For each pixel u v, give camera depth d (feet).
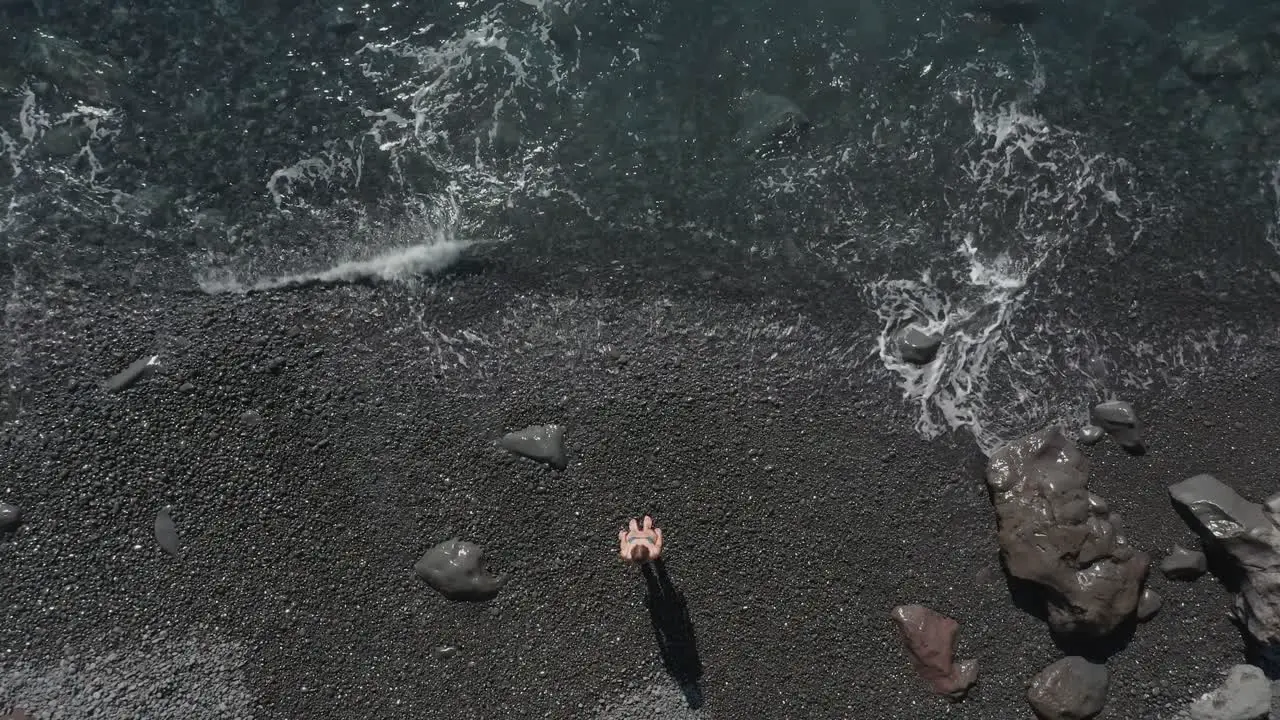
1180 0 39.04
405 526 33.76
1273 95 38.17
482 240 36.40
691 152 37.91
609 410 34.73
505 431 34.45
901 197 37.45
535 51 38.55
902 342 35.78
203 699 32.19
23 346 34.55
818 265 36.73
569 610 33.35
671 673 33.14
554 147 37.70
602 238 36.81
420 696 32.76
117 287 35.37
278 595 33.14
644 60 38.75
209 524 33.50
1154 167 37.70
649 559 33.53
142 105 37.47
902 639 33.32
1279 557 32.14
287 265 35.83
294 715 32.40
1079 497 33.32
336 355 34.96
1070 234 36.99
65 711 31.58
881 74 38.65
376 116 37.73
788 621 33.50
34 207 36.01
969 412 35.32
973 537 34.17
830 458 34.68
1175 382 35.73
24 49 37.35
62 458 33.63
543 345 35.42
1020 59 38.73
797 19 39.09
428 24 38.65
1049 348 36.01
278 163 37.09
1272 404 35.55
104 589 32.86
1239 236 37.09
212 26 38.32
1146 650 33.27
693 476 34.32
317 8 38.60
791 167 37.81
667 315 35.99
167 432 34.04
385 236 36.29
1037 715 32.83
